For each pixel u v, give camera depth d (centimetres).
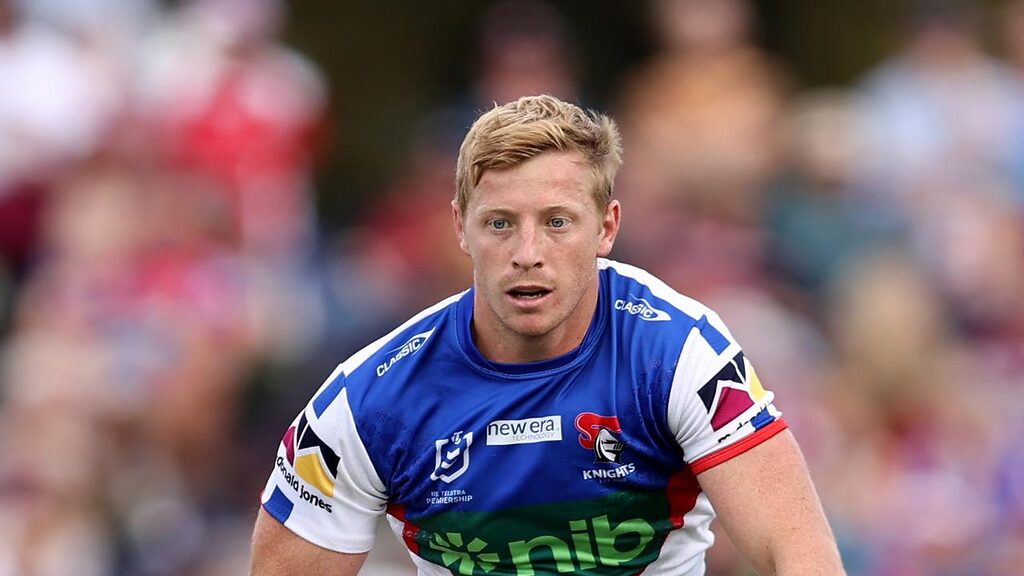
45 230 4194
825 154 4422
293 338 4284
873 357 3597
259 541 1834
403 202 4778
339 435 1772
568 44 5088
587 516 1748
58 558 3462
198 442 3872
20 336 4025
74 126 4303
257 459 3881
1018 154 4784
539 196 1655
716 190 4247
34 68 4303
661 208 4247
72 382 3678
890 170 4656
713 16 4588
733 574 2817
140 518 3612
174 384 3834
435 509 1772
